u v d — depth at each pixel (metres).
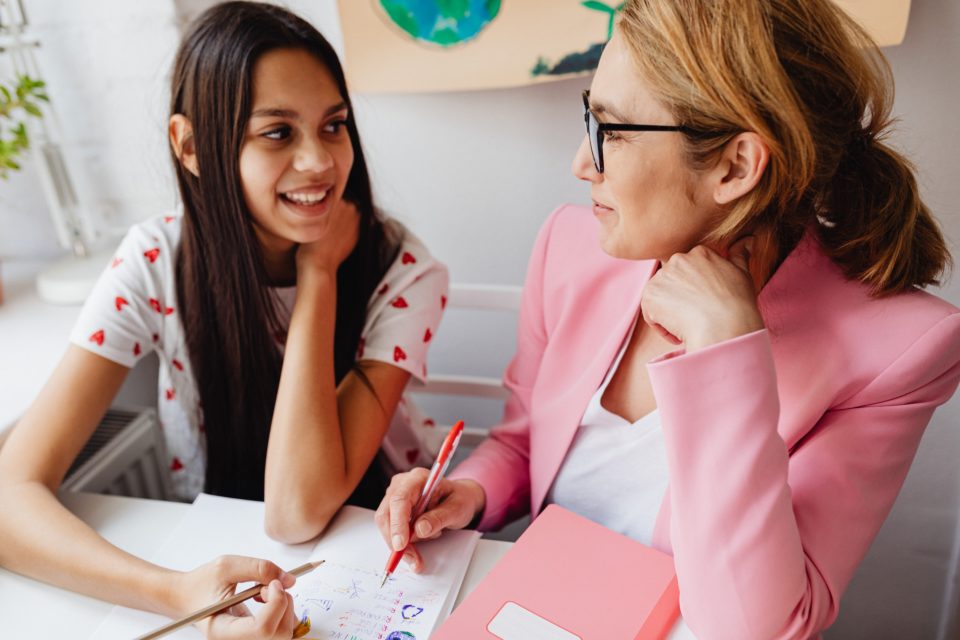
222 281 0.98
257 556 0.79
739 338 0.64
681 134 0.64
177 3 1.29
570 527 0.79
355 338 1.06
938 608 1.43
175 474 1.19
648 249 0.73
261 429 1.06
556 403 0.93
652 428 0.85
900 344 0.70
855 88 0.66
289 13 0.92
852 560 0.70
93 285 1.28
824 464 0.70
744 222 0.69
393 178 1.41
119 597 0.73
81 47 1.32
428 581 0.74
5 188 1.39
